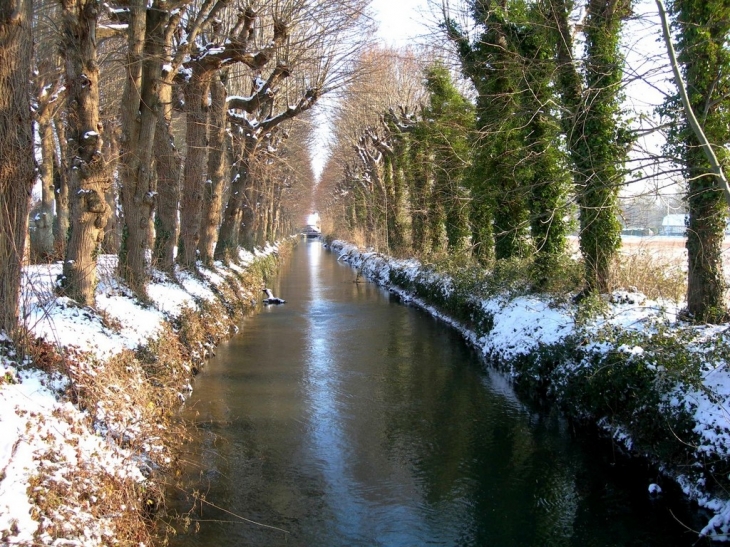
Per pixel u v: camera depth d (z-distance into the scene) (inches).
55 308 301.6
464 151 706.8
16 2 230.4
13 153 229.9
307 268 1579.7
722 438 231.1
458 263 722.8
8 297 228.2
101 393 247.6
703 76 304.5
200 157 608.4
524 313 474.3
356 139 1393.9
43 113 489.1
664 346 285.6
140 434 255.1
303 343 567.8
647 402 277.7
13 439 174.1
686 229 335.6
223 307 625.3
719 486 229.1
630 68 325.4
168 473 260.5
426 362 492.7
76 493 177.3
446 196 753.6
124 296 398.9
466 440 318.7
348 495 255.0
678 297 406.0
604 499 252.8
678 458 252.7
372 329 646.5
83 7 318.7
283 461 287.9
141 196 419.8
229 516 233.6
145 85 419.5
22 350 227.3
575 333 369.4
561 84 423.5
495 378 441.7
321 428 334.0
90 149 330.6
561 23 417.7
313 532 223.8
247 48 534.3
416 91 1121.4
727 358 256.2
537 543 219.9
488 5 525.7
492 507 246.7
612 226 417.7
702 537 218.8
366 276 1293.1
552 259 498.6
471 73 583.2
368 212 1529.3
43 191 691.4
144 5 379.9
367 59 729.0
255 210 1222.9
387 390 410.0
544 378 387.2
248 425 335.3
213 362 482.0
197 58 534.9
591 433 324.2
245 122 724.0
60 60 503.2
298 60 618.8
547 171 491.2
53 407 209.3
